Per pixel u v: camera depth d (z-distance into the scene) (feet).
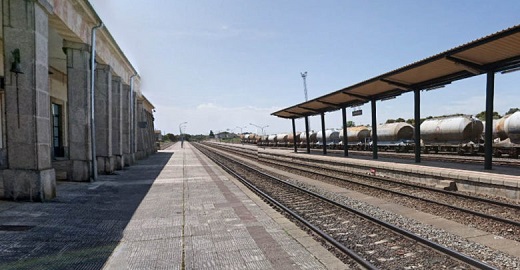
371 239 20.63
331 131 149.28
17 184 31.76
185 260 16.52
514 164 51.26
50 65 68.49
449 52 37.88
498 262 16.17
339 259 16.78
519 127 63.26
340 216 26.94
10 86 31.81
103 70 60.49
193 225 23.39
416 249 18.42
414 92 57.47
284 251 17.72
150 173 61.36
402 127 102.78
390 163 57.31
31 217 25.66
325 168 68.90
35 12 32.22
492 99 42.06
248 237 20.36
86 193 37.78
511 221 22.65
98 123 59.57
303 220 23.86
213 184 45.55
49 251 17.78
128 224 23.72
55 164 49.42
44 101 33.63
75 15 45.01
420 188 39.81
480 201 31.04
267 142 238.27
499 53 37.22
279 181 48.67
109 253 17.58
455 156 73.61
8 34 31.73
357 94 70.59
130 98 81.82
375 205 31.30
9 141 31.78
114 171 64.85
